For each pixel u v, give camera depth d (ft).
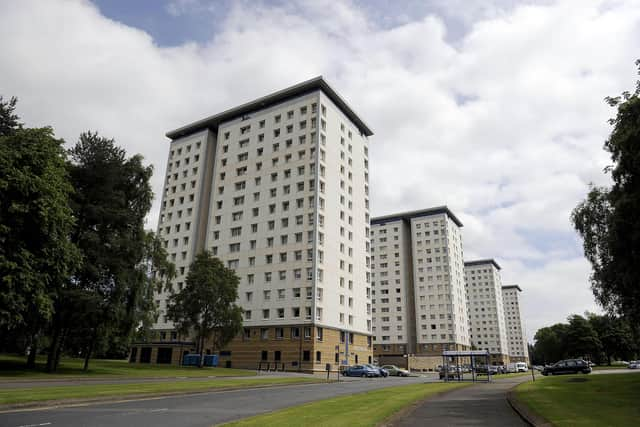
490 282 605.73
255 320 229.04
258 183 259.39
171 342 234.17
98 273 114.62
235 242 254.27
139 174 133.18
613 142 78.02
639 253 76.28
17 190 81.56
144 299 126.31
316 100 252.62
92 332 121.08
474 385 110.83
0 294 79.36
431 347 409.08
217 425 42.45
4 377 87.04
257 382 107.76
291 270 226.99
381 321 435.53
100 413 51.47
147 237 130.00
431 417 50.78
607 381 92.48
